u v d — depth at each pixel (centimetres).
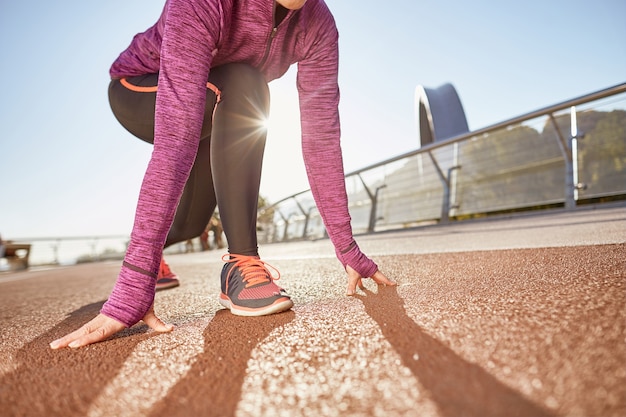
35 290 387
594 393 49
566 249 184
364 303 122
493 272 148
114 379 76
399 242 453
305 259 361
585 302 85
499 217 747
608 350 60
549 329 72
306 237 1191
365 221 1071
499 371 59
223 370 75
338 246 145
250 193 132
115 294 108
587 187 629
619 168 595
